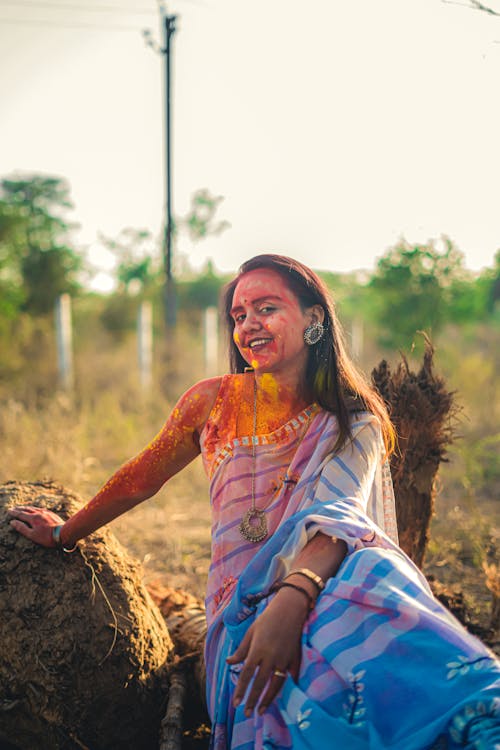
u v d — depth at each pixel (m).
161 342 15.06
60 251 21.62
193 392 2.56
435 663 1.86
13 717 2.46
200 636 2.96
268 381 2.48
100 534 2.74
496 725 1.71
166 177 13.63
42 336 15.31
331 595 2.01
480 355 12.00
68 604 2.50
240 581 2.19
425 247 11.81
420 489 3.10
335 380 2.47
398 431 3.04
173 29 12.99
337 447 2.34
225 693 2.26
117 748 2.54
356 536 2.11
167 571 4.59
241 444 2.46
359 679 1.89
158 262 23.78
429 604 2.01
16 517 2.61
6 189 22.67
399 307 11.91
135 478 2.55
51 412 8.77
